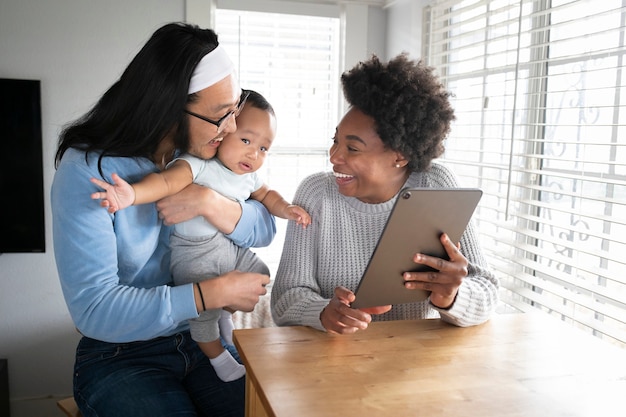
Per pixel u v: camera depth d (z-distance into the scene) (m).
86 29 2.60
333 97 3.04
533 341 1.27
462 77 2.47
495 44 2.29
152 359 1.43
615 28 1.64
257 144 1.49
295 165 3.05
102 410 1.32
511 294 2.26
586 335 1.31
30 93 2.55
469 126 2.48
